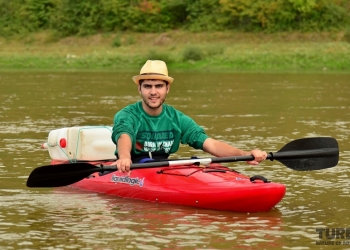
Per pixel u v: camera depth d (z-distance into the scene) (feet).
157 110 37.37
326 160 37.68
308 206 36.55
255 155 36.04
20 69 186.09
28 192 39.81
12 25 258.37
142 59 196.75
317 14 218.59
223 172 37.09
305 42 210.79
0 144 55.93
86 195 39.22
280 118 75.66
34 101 93.61
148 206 36.35
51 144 43.80
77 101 93.97
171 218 33.88
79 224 32.86
